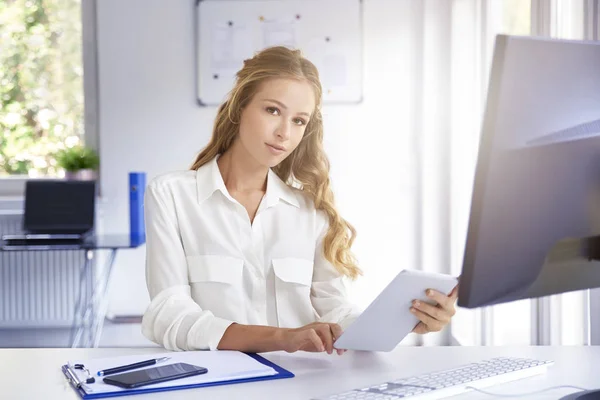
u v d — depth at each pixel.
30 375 1.18
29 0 4.60
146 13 4.41
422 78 4.34
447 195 4.29
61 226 4.03
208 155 1.65
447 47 4.25
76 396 1.06
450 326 4.18
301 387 1.08
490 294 0.96
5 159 4.65
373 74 4.38
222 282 1.54
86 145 4.58
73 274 4.56
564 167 0.97
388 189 4.41
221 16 4.37
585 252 1.02
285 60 1.48
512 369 1.13
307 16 4.34
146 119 4.45
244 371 1.12
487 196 0.92
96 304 4.53
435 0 4.25
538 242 0.97
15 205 4.51
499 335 3.28
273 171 1.69
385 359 1.27
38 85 4.63
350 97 4.37
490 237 0.93
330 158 4.41
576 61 0.96
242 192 1.62
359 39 4.34
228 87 4.40
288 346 1.26
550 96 0.94
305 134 1.64
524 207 0.95
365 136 4.40
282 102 1.47
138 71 4.44
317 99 1.55
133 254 4.54
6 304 4.57
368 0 4.35
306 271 1.61
